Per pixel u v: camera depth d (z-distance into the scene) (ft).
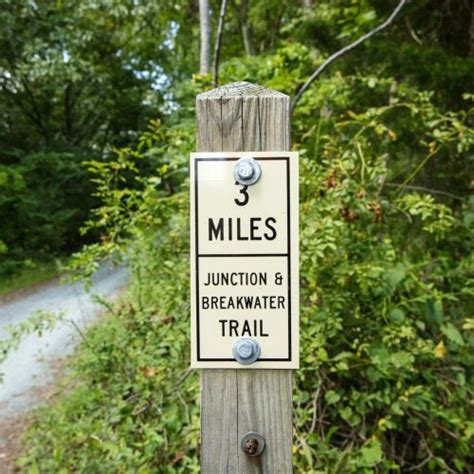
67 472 8.85
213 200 3.83
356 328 7.69
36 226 46.57
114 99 58.44
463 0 13.00
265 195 3.80
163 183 9.74
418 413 7.68
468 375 8.23
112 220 9.11
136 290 10.02
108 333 9.59
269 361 3.84
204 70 13.00
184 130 9.93
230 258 3.84
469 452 7.72
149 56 56.75
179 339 8.11
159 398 7.89
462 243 9.35
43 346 18.24
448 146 10.41
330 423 7.70
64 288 31.86
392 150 11.40
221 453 3.92
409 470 7.81
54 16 46.88
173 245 8.70
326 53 13.96
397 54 11.90
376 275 7.39
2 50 47.26
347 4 15.92
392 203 8.79
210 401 3.92
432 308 7.64
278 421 3.88
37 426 11.19
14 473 10.29
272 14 33.12
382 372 7.23
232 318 3.85
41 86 51.93
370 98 12.57
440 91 12.03
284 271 3.81
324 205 7.70
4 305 27.76
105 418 8.75
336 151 9.27
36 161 50.29
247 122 3.89
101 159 59.21
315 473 6.36
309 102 12.35
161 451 7.64
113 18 47.70
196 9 35.04
